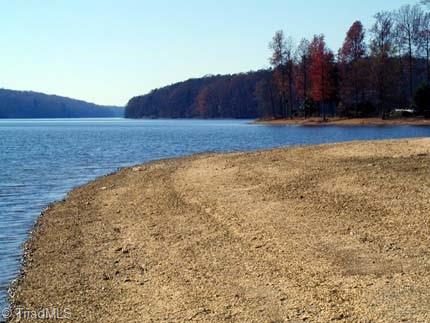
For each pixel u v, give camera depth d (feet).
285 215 38.22
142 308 24.89
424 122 207.72
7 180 77.46
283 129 213.66
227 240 34.37
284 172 53.93
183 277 28.45
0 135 221.66
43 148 143.02
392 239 30.91
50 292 28.19
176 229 38.47
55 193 64.64
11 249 37.58
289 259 29.45
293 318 22.36
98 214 47.26
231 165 64.39
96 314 24.73
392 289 24.14
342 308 22.79
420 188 40.96
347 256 28.96
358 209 37.47
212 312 23.59
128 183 64.44
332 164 55.26
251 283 26.63
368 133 158.40
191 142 153.89
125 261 32.45
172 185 56.95
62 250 36.19
